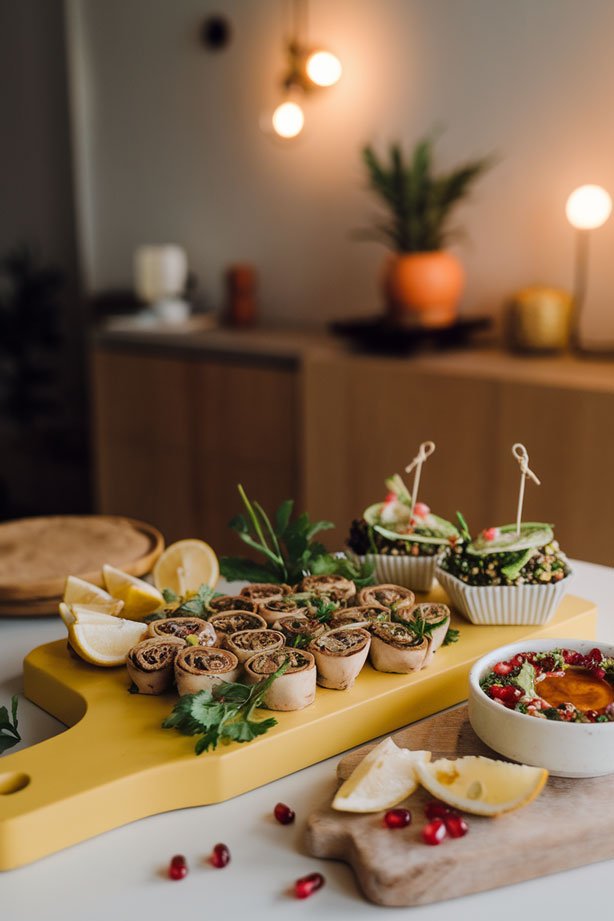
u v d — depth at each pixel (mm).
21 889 861
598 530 2566
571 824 896
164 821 963
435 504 2842
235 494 3363
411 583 1430
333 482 3031
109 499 3689
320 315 3607
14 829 882
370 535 1430
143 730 1043
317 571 1374
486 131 3086
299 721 1050
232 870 886
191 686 1066
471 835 880
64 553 1567
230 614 1228
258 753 1009
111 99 3994
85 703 1110
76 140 4113
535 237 3049
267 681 1044
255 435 3264
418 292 2951
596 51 2826
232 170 3721
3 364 4602
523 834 881
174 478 3500
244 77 3602
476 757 955
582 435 2543
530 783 907
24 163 4371
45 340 4188
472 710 1021
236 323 3590
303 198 3551
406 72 3211
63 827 913
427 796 949
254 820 963
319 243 3549
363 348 3066
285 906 839
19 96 4309
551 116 2947
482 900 850
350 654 1099
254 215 3701
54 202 4324
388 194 2986
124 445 3607
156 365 3445
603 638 1375
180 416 3428
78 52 4039
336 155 3432
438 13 3102
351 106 3357
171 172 3895
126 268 4137
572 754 947
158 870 886
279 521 1411
